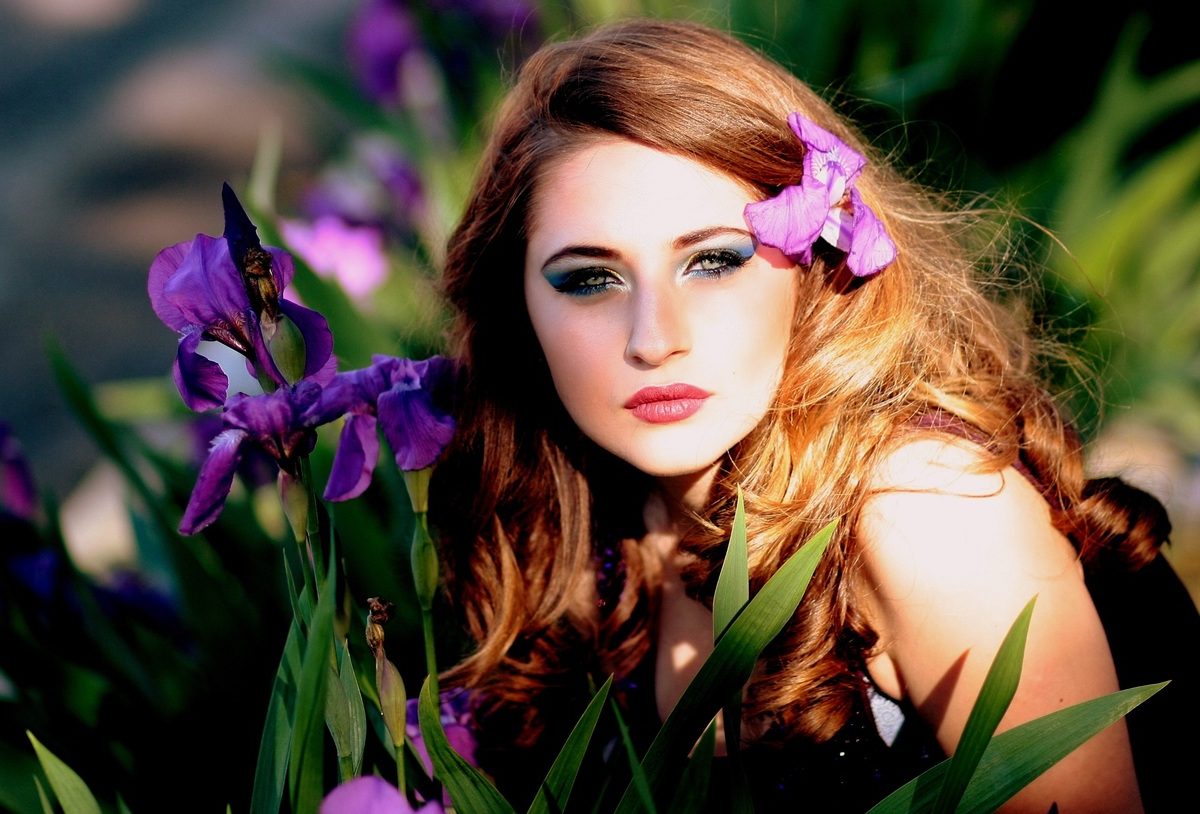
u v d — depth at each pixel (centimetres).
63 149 786
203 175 721
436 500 179
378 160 326
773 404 147
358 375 122
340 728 118
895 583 138
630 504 172
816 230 137
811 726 143
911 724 150
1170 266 347
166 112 809
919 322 153
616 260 139
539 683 173
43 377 549
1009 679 98
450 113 339
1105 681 138
